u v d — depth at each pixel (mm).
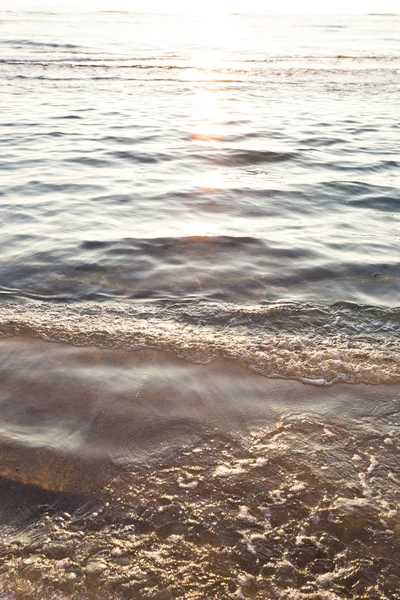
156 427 2895
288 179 8203
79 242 5488
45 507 2357
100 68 25188
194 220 6270
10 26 57844
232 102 16766
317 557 2152
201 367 3451
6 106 14664
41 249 5297
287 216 6539
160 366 3451
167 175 8289
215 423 2936
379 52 39250
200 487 2484
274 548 2188
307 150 10273
